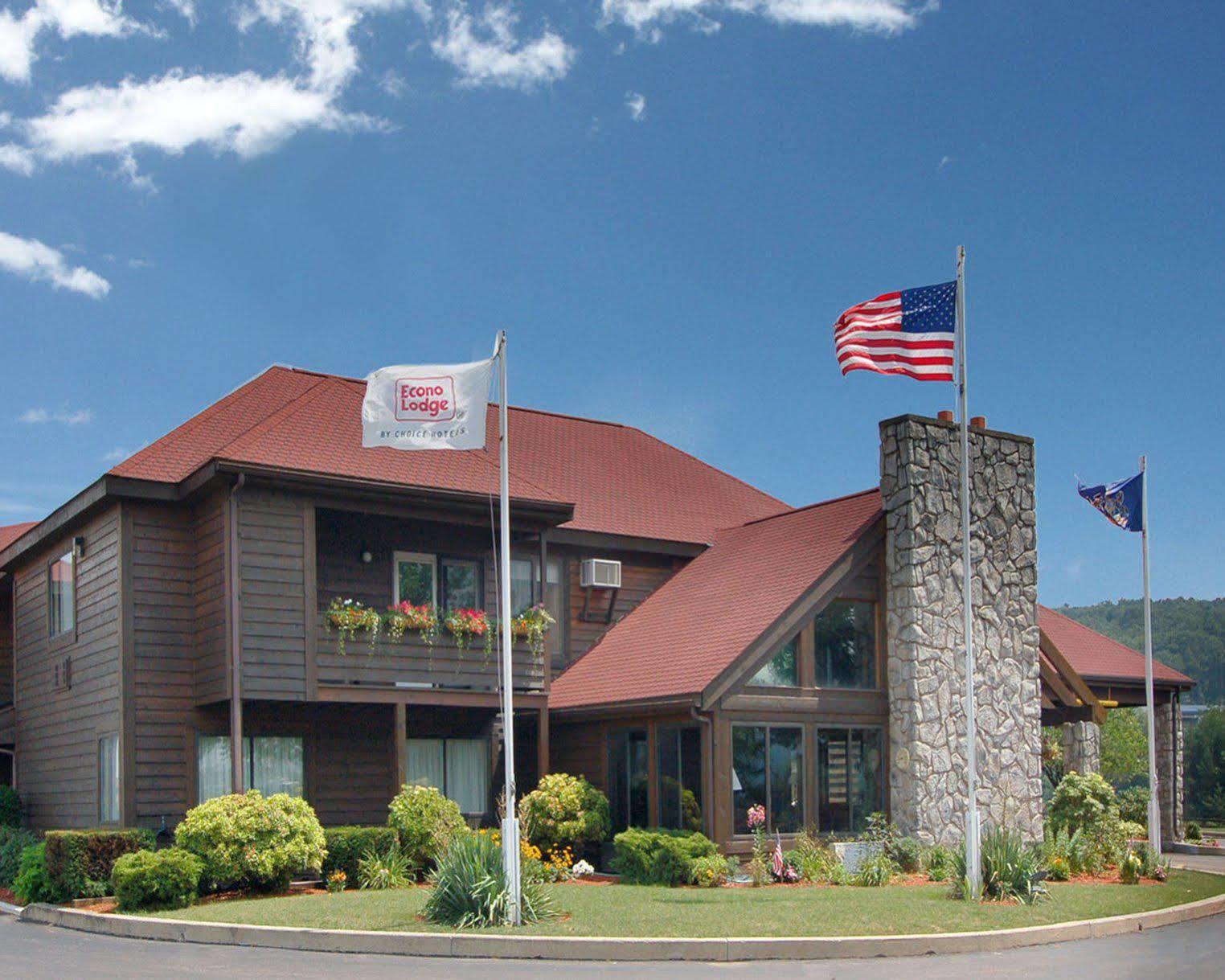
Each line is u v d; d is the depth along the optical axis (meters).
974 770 16.48
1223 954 12.70
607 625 25.39
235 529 19.98
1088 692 24.39
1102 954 12.84
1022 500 23.28
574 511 23.19
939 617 21.83
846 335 17.42
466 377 14.59
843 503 23.95
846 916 14.33
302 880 18.61
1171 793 29.97
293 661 20.17
